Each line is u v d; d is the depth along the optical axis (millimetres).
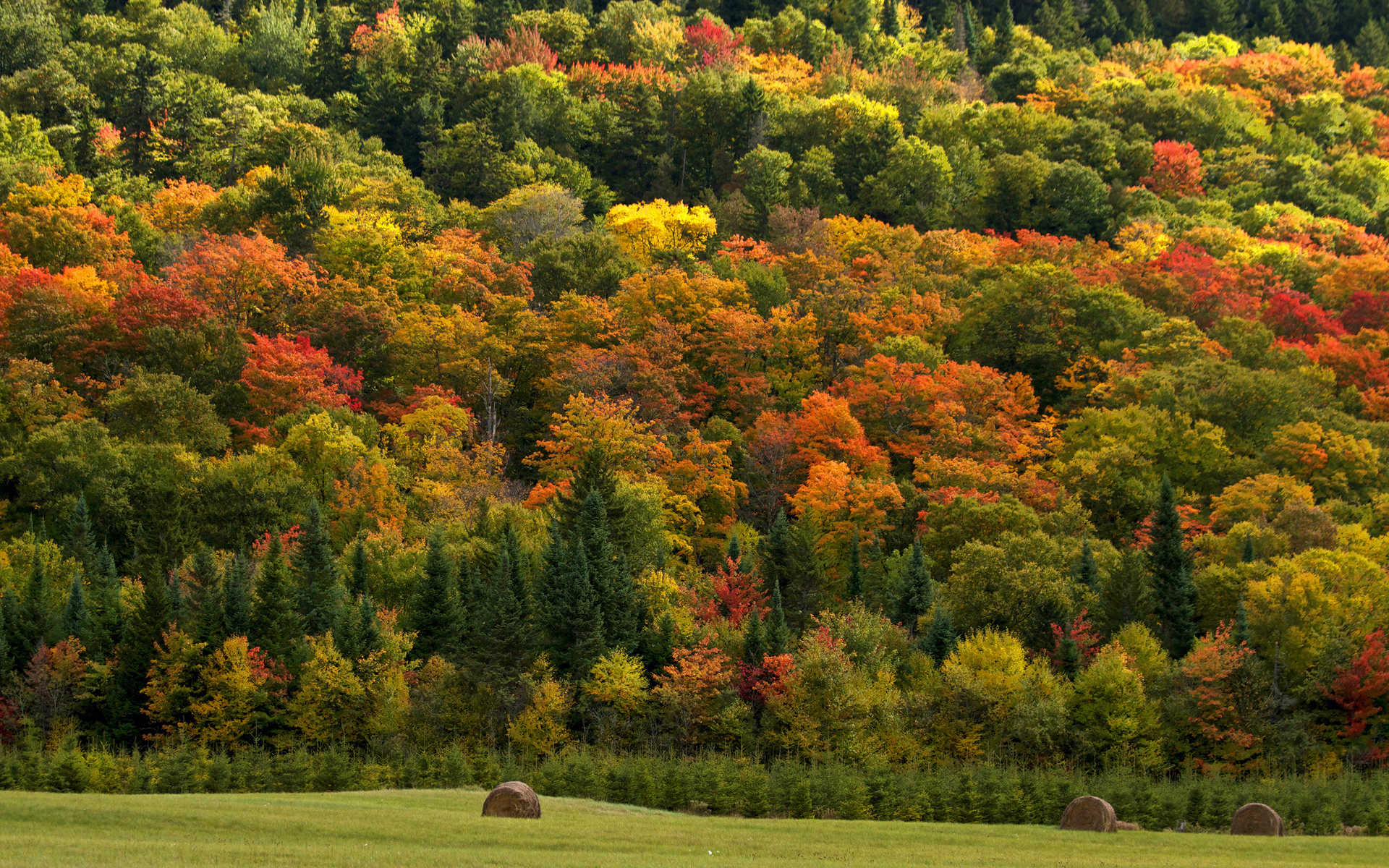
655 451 110250
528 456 118812
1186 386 118125
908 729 74312
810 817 60969
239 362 118688
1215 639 81938
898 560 95688
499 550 89250
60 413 108000
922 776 65062
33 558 86188
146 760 66438
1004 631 83938
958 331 137500
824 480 103250
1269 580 81562
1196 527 100250
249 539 96812
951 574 91562
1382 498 102750
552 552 85188
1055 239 157250
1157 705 75125
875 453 111375
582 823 47062
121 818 41844
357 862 35000
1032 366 134500
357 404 117750
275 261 130875
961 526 96812
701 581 93250
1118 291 136750
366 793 56344
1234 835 53844
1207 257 152250
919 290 144375
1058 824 58125
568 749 73188
